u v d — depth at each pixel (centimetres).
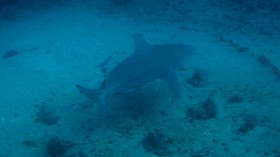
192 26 1407
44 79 961
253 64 1011
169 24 1434
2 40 1338
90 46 1183
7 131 724
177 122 745
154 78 715
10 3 1750
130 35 1284
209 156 628
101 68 1005
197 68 991
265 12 1565
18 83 940
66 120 777
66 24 1462
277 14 1524
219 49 1134
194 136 694
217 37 1271
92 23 1453
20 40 1313
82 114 798
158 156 643
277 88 856
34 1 1798
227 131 703
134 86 689
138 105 822
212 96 841
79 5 1712
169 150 656
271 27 1377
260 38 1262
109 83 650
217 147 652
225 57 1065
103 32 1332
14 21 1568
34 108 818
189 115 768
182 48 791
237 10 1603
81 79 952
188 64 1020
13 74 998
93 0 1762
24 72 1009
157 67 728
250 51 1112
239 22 1457
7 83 939
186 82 913
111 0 1745
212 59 1050
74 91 893
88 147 679
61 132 733
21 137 707
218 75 946
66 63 1059
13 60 1104
